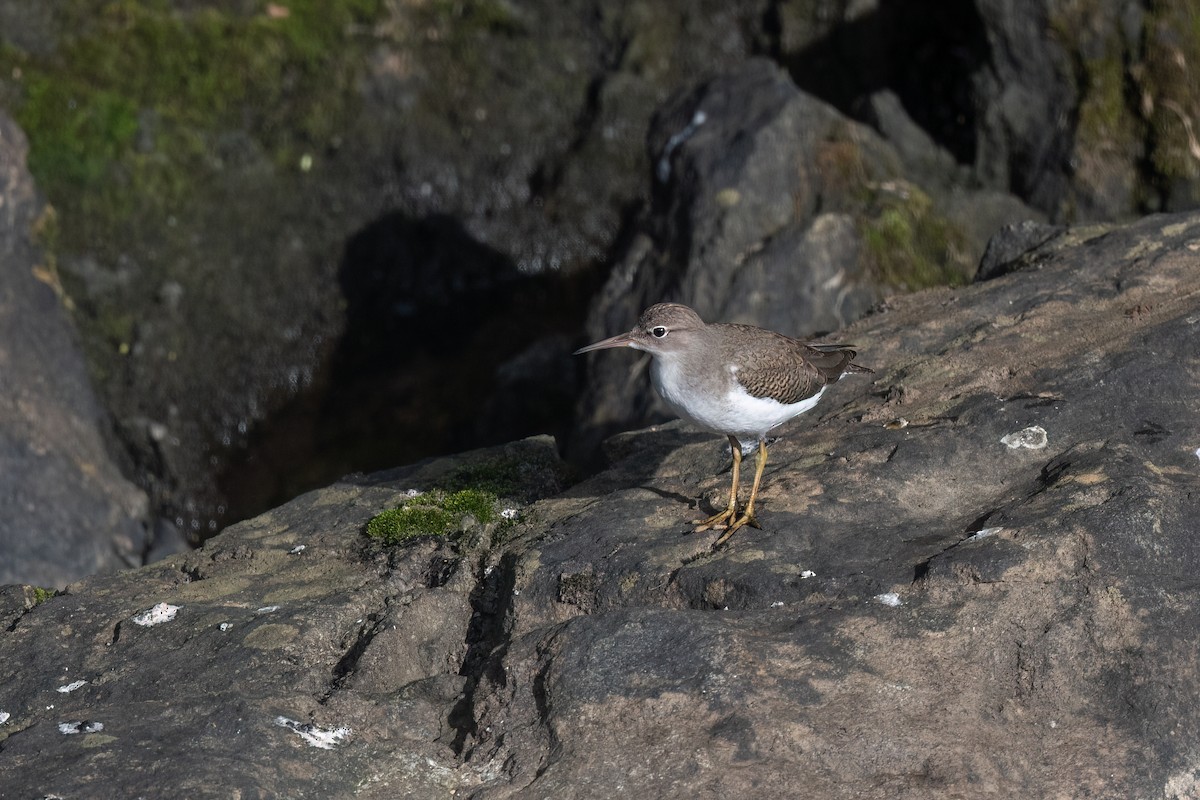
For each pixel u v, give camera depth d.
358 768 7.18
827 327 15.09
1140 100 16.75
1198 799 6.80
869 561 8.30
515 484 10.59
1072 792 6.73
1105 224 13.30
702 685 7.25
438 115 21.09
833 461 9.52
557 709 7.32
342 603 8.73
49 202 17.97
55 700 7.89
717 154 16.05
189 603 8.91
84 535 14.08
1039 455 9.22
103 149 18.61
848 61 21.02
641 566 8.59
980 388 10.12
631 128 21.55
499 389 18.33
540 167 21.64
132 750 7.07
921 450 9.34
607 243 21.42
